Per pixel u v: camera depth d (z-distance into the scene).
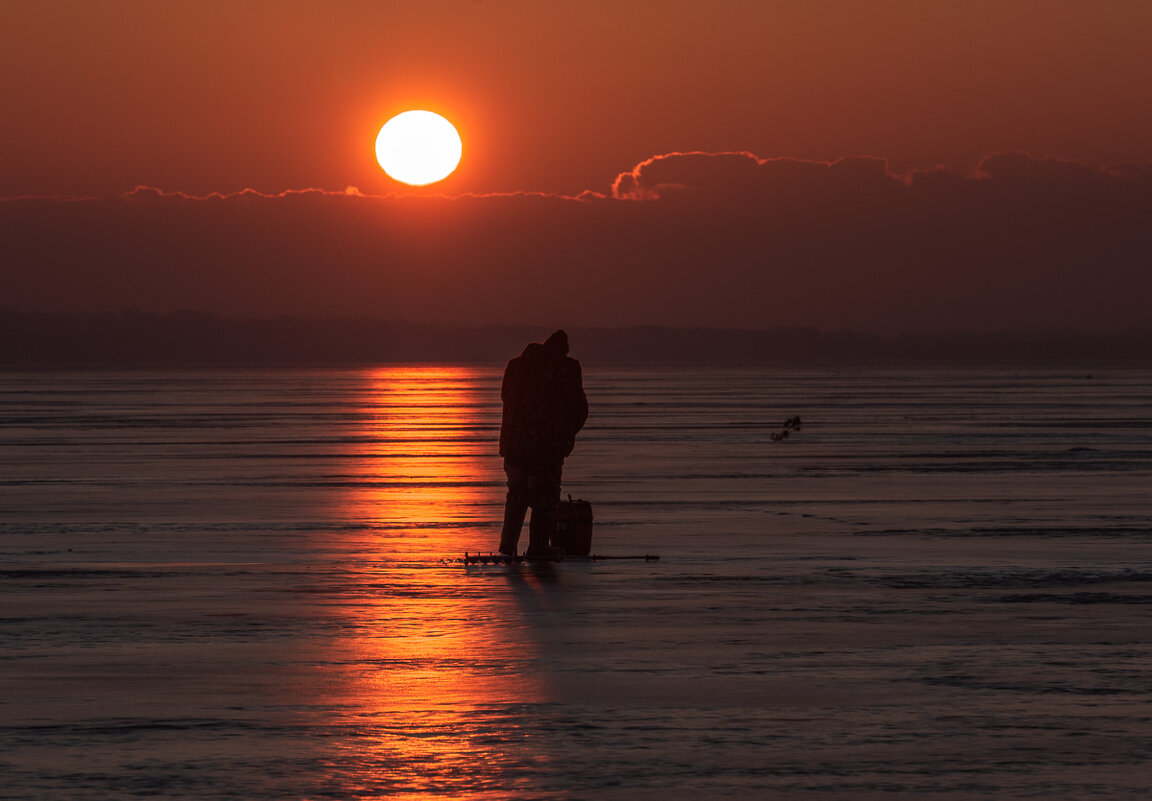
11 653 43.31
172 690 38.12
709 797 28.55
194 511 94.81
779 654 43.22
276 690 38.12
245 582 59.47
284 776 29.95
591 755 31.59
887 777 29.94
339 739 32.97
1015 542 74.94
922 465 146.88
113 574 61.88
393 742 32.69
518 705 36.38
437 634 46.75
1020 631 47.25
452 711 35.72
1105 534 79.06
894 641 45.41
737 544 74.19
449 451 178.38
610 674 40.28
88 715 35.28
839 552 70.44
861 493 109.94
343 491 113.38
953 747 32.31
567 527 67.56
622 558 67.75
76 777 29.88
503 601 54.06
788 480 124.75
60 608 52.12
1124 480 124.81
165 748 32.19
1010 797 28.53
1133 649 43.97
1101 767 30.69
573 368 67.62
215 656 42.88
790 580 60.06
